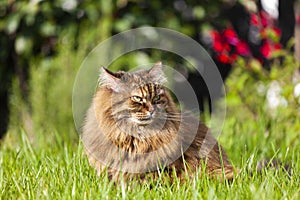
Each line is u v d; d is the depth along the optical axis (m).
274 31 10.39
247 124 9.74
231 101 10.35
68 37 12.25
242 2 11.75
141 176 6.66
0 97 13.88
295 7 11.57
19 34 12.72
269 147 8.53
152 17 12.43
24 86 13.27
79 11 12.52
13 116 12.21
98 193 5.88
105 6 11.73
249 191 5.83
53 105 10.62
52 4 12.27
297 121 9.41
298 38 11.02
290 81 10.23
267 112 10.12
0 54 13.31
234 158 8.05
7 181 6.56
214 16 13.34
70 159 7.26
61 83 10.73
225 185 6.28
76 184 6.14
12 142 9.63
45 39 12.96
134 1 12.23
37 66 12.50
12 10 12.62
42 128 10.32
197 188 5.89
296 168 6.77
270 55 10.30
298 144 8.52
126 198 5.77
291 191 5.94
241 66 10.55
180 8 12.92
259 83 10.57
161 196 5.93
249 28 14.88
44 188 6.19
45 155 7.59
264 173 6.44
